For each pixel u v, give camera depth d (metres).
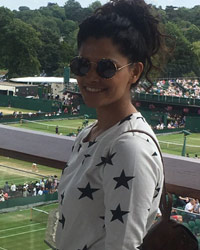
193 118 67.75
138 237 2.43
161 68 2.89
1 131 4.79
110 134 2.69
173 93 77.19
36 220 21.64
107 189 2.53
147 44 2.79
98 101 2.75
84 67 2.71
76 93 81.38
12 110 83.38
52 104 83.06
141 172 2.45
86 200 2.65
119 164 2.50
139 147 2.49
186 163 3.57
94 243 2.66
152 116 70.88
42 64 135.50
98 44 2.69
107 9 2.75
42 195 19.64
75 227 2.69
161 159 2.58
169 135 64.25
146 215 2.44
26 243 20.80
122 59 2.71
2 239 22.03
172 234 2.49
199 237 3.19
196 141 60.75
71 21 168.38
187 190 3.60
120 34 2.67
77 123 72.38
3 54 132.12
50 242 3.04
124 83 2.76
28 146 4.62
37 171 30.61
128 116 2.74
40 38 136.62
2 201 24.89
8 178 30.17
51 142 4.43
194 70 101.38
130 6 2.74
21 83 100.00
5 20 131.75
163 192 2.64
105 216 2.53
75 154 2.97
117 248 2.44
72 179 2.77
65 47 135.88
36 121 72.56
